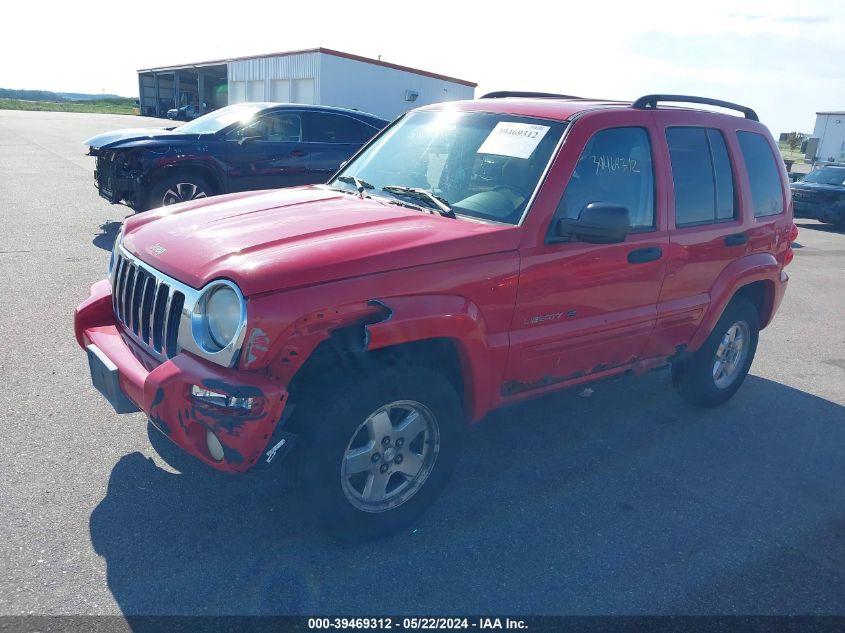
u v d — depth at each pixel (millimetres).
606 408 5102
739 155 4754
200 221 3529
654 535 3541
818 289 9930
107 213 11188
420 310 3041
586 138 3770
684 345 4598
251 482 3699
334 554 3193
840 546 3557
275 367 2785
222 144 9633
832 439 4848
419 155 4246
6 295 6512
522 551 3326
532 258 3467
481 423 4688
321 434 2943
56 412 4289
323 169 10469
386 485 3301
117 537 3184
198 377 2748
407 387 3125
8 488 3477
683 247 4258
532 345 3588
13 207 11211
